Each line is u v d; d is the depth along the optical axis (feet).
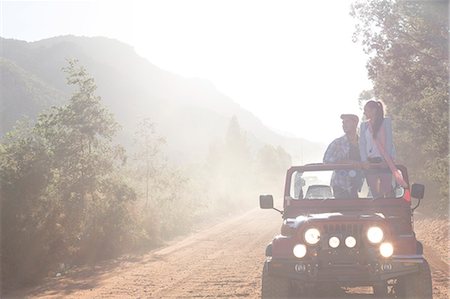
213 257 56.24
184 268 49.01
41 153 52.54
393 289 28.30
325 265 23.75
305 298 28.71
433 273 39.83
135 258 59.67
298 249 23.90
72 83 60.54
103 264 55.83
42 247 49.57
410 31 87.97
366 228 23.71
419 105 85.30
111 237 63.00
